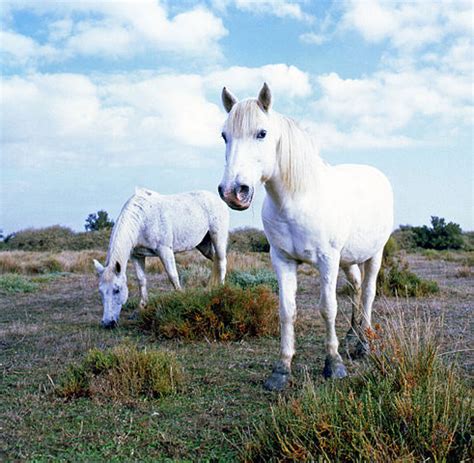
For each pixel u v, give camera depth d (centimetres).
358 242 442
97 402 365
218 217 869
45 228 3133
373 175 493
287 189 365
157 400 370
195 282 1103
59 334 630
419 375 305
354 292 510
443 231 2814
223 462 272
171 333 584
